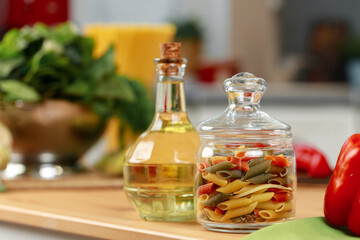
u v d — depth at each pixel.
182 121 1.12
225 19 5.43
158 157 1.08
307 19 5.30
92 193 1.36
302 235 0.94
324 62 5.24
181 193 1.08
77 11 5.32
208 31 5.45
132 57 1.85
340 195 0.97
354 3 5.21
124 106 1.64
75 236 1.09
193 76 4.39
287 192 1.01
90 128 1.57
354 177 0.97
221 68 4.21
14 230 1.19
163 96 1.12
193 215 1.09
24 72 1.54
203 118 3.42
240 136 1.00
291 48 5.36
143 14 5.38
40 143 1.54
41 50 1.55
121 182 1.44
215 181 0.99
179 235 0.99
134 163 1.09
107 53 1.59
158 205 1.08
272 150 1.00
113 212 1.15
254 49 5.43
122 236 1.03
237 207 0.99
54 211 1.16
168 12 5.38
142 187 1.08
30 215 1.14
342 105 3.42
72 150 1.57
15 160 1.57
